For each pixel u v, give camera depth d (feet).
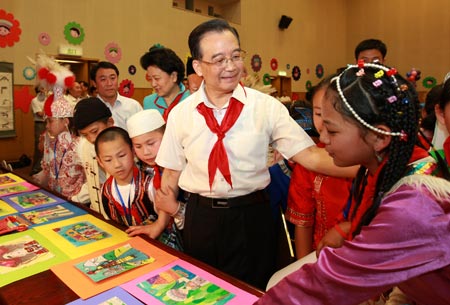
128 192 4.80
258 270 4.14
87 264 3.33
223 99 3.86
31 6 14.83
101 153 4.61
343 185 4.14
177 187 4.48
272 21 25.53
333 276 1.84
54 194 5.87
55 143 6.75
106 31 17.20
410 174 1.98
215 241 4.01
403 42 27.53
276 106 3.95
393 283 1.74
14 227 4.26
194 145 3.95
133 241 3.85
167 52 7.04
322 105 2.22
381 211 1.88
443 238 1.71
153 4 18.95
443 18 25.48
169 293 2.85
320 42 29.48
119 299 2.79
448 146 3.63
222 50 3.49
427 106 5.14
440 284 1.96
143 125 4.72
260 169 3.93
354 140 2.08
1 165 8.43
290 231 5.17
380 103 1.98
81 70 16.58
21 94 14.90
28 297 2.82
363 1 29.73
